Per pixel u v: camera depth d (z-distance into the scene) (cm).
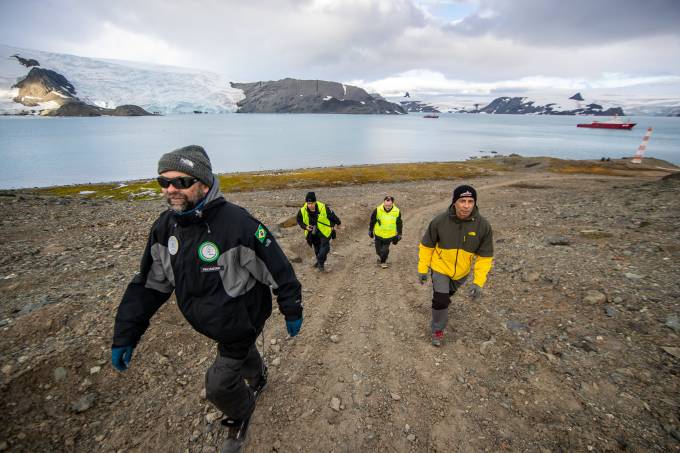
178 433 321
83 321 462
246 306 256
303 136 16262
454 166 5847
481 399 362
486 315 534
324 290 693
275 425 335
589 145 12481
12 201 1667
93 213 1406
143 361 408
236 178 4503
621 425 311
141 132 17900
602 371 383
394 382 398
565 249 784
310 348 470
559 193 2431
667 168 5566
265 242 252
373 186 3847
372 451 308
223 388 264
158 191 3641
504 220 1276
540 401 351
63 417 329
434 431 327
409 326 531
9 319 463
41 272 669
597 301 520
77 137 14562
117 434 318
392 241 824
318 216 757
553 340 448
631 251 714
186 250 237
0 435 301
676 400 331
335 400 366
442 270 449
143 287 260
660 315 465
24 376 354
